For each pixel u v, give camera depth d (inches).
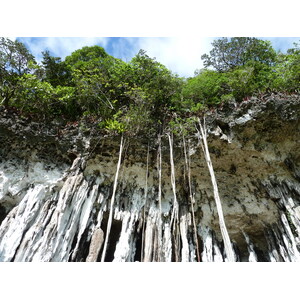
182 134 503.5
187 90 561.3
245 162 517.7
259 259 529.0
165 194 520.1
